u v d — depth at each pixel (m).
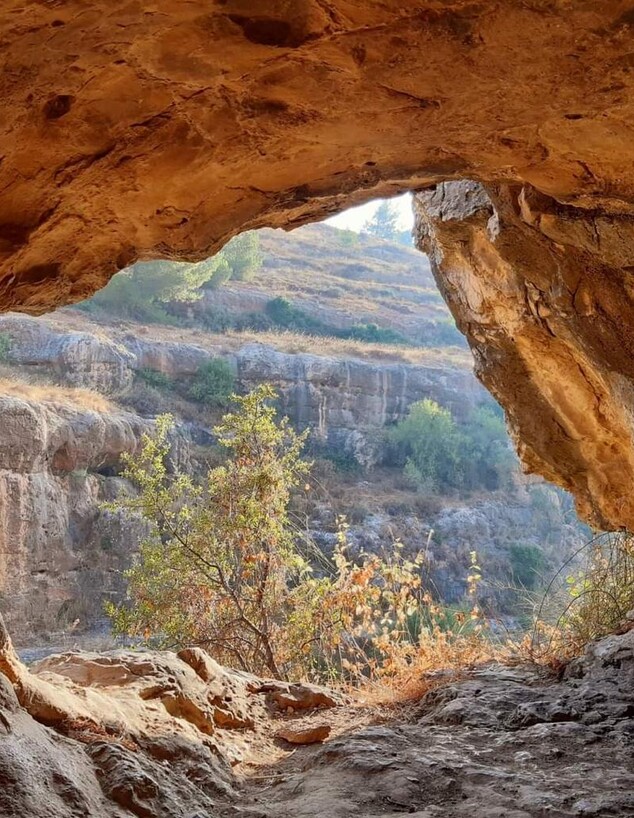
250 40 2.39
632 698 4.79
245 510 10.59
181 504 12.04
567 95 2.76
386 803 3.35
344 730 4.87
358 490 27.77
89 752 3.30
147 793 3.09
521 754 3.94
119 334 28.61
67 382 24.66
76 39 2.29
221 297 38.53
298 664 9.85
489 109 2.88
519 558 26.12
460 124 3.01
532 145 3.18
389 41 2.44
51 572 17.56
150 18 2.25
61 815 2.68
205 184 3.33
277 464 11.04
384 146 3.21
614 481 6.17
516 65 2.57
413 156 3.33
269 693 5.51
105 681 4.59
